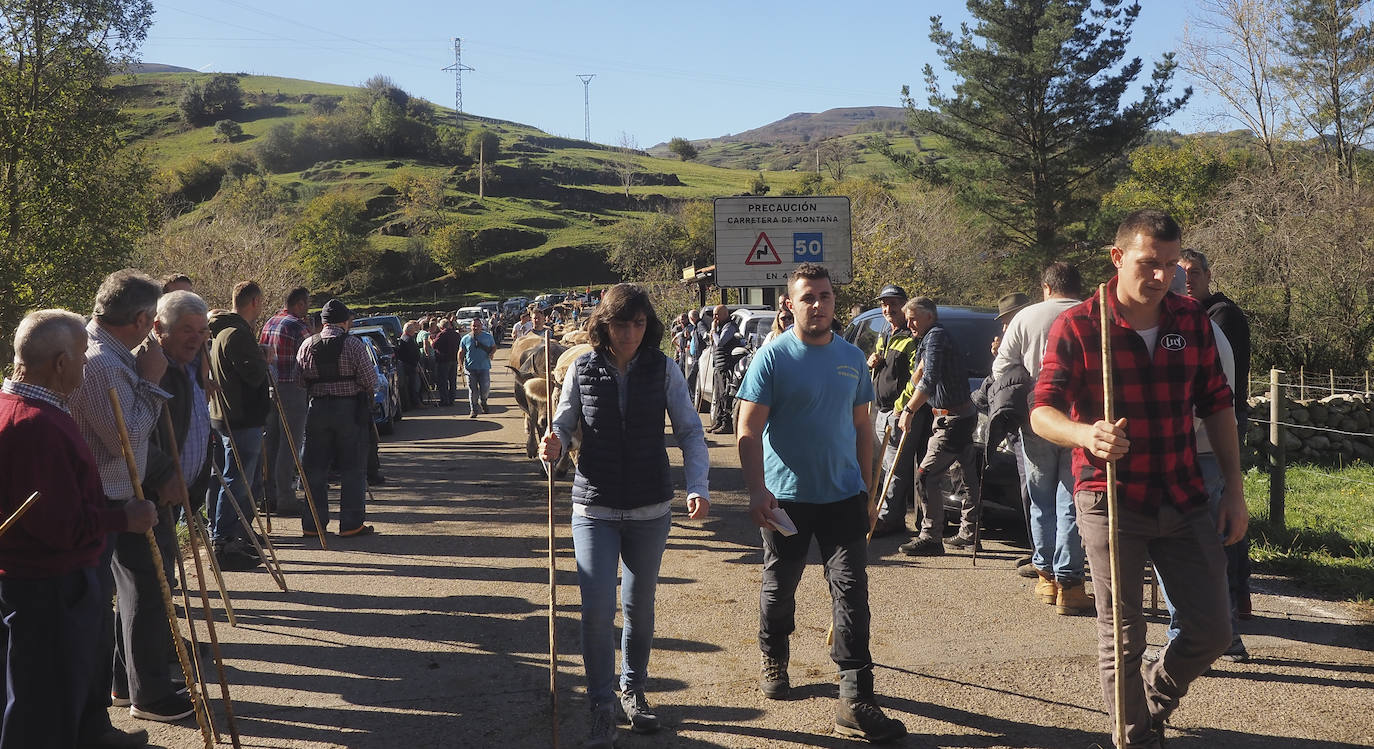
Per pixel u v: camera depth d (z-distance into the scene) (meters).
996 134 33.56
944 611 5.79
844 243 16.88
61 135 18.83
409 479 10.84
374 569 6.96
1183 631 3.62
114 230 19.44
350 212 91.62
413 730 4.27
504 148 158.50
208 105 149.38
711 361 15.90
